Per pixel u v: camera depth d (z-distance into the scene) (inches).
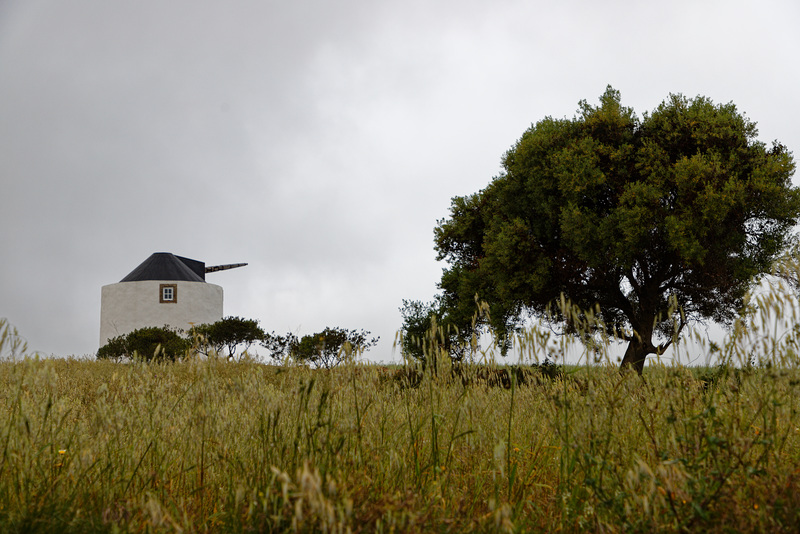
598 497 113.5
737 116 872.9
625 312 896.3
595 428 133.0
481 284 929.5
